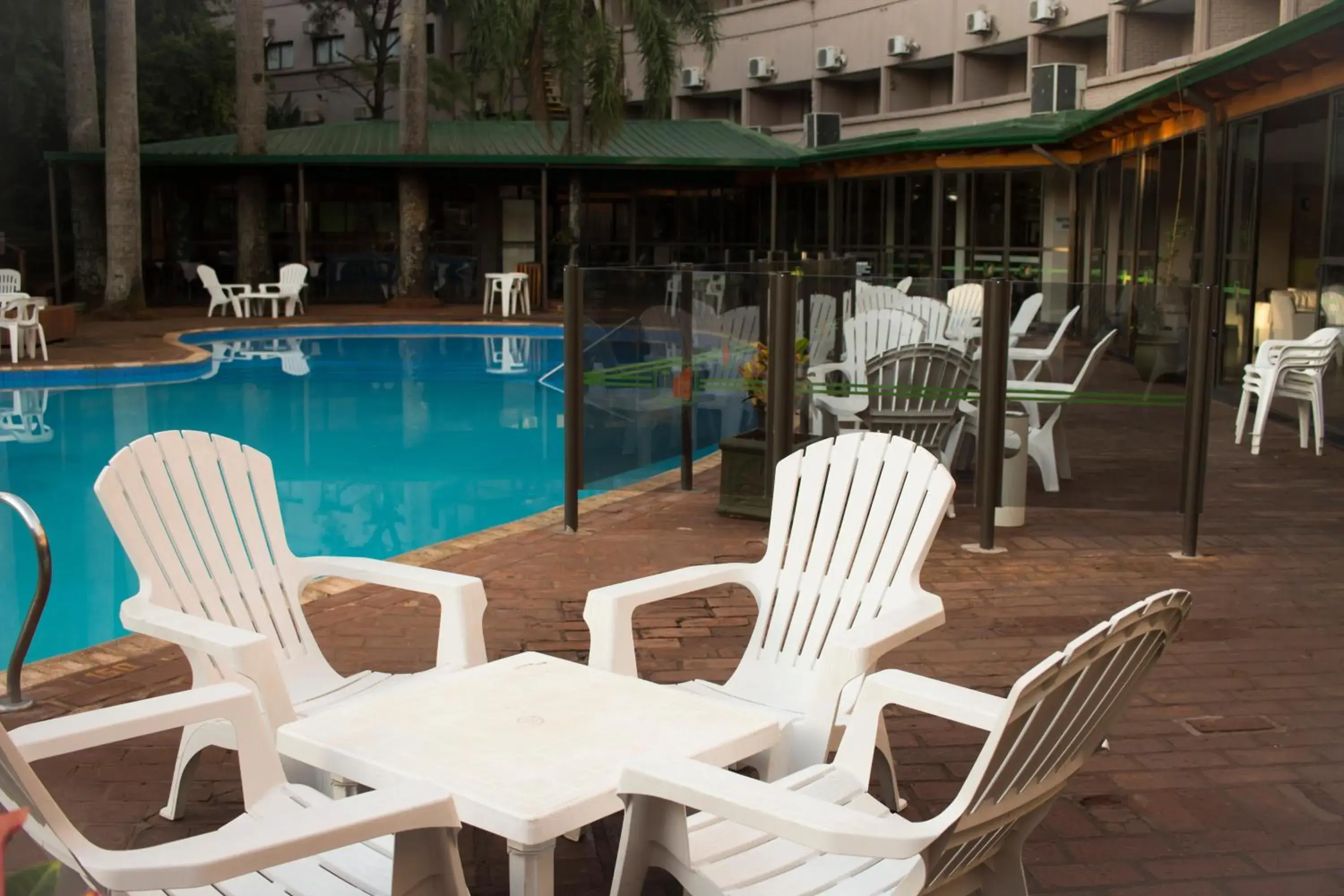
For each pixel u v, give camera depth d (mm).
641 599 3578
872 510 3785
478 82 32844
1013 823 2428
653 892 3178
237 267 24984
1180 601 2311
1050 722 2221
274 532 3912
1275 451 9820
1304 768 3928
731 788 2336
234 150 24828
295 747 2822
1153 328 6699
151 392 14211
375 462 10477
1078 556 6551
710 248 26500
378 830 2207
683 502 7938
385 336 20719
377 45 39562
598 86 24438
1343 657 4969
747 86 36938
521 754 2746
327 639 5133
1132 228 17312
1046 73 21438
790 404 6918
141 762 3961
